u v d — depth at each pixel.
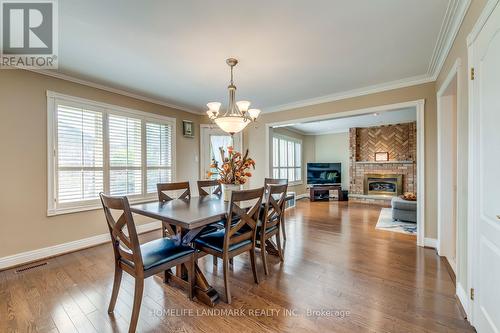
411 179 6.57
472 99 1.64
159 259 1.77
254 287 2.20
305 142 8.72
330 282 2.29
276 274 2.46
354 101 3.83
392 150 6.92
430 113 3.18
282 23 2.01
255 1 1.73
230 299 1.97
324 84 3.49
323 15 1.91
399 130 6.81
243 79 3.29
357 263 2.71
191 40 2.27
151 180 4.20
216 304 1.94
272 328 1.65
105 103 3.54
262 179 4.97
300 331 1.62
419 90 3.26
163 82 3.38
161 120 4.38
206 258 2.91
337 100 4.01
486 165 1.47
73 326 1.69
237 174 2.72
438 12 1.88
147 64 2.79
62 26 2.03
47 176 2.96
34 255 2.84
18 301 2.00
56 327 1.68
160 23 1.99
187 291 2.14
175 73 3.06
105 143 3.54
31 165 2.83
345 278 2.36
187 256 1.95
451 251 2.86
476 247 1.61
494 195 1.37
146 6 1.77
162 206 2.41
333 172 7.76
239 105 2.74
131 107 3.90
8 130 2.67
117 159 3.69
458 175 1.96
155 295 2.09
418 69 2.98
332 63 2.79
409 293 2.08
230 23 2.01
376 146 7.17
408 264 2.67
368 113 3.76
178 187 3.11
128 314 1.83
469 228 1.70
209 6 1.78
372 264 2.68
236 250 2.09
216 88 3.64
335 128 7.70
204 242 2.14
